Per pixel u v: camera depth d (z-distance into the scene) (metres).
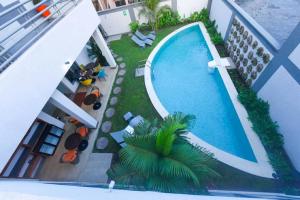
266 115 7.08
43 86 5.38
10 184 3.10
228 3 10.52
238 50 9.56
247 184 5.64
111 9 14.47
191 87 10.20
